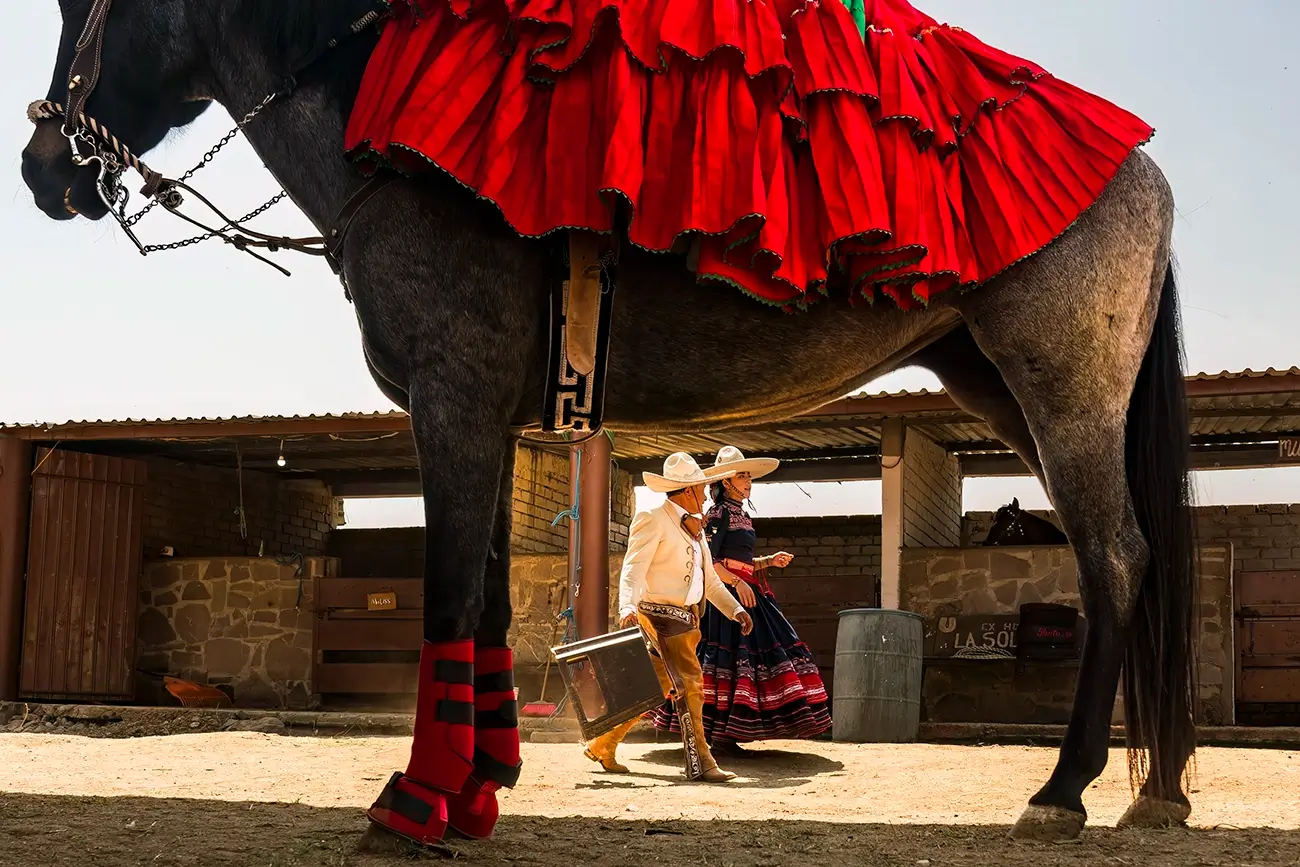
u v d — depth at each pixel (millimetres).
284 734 11914
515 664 14164
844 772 7211
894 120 3598
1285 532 14852
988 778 6789
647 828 4160
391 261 3531
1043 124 3801
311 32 3760
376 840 3414
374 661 15508
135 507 15828
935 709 13523
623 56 3473
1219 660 12555
